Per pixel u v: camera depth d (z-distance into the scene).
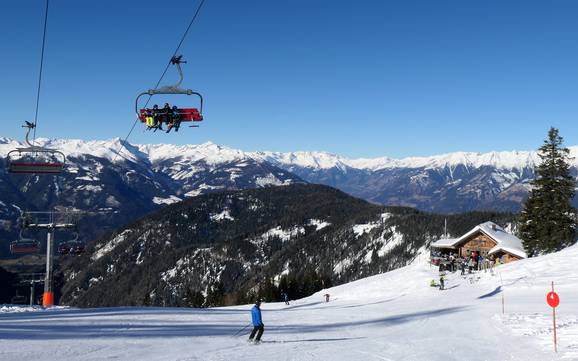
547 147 68.88
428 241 189.00
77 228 51.47
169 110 24.50
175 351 20.75
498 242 74.12
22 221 49.03
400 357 19.62
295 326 31.20
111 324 29.08
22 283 56.50
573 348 19.62
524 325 25.67
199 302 148.50
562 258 54.84
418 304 43.91
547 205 67.31
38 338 22.78
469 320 29.94
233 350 21.25
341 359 19.22
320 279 131.38
